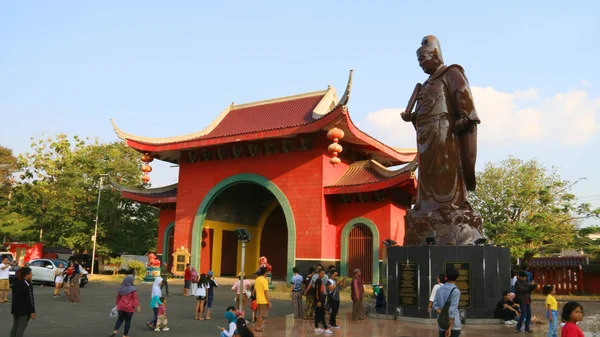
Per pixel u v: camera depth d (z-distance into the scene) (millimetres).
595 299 29516
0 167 49219
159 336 12922
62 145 49031
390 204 29297
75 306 18953
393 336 12586
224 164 33531
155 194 37812
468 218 16312
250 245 39531
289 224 30047
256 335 13000
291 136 29984
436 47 17484
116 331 12219
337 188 29062
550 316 11883
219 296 24484
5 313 16375
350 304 21859
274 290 28172
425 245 15398
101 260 44812
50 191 46062
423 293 15141
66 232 43250
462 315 14719
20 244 41781
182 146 33156
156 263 32719
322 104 31297
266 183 31438
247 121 34844
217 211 35875
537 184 38031
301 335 12953
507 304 14609
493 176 39156
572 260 33531
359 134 29266
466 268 14969
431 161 16797
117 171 45406
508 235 35438
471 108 16422
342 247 30250
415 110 17641
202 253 34188
